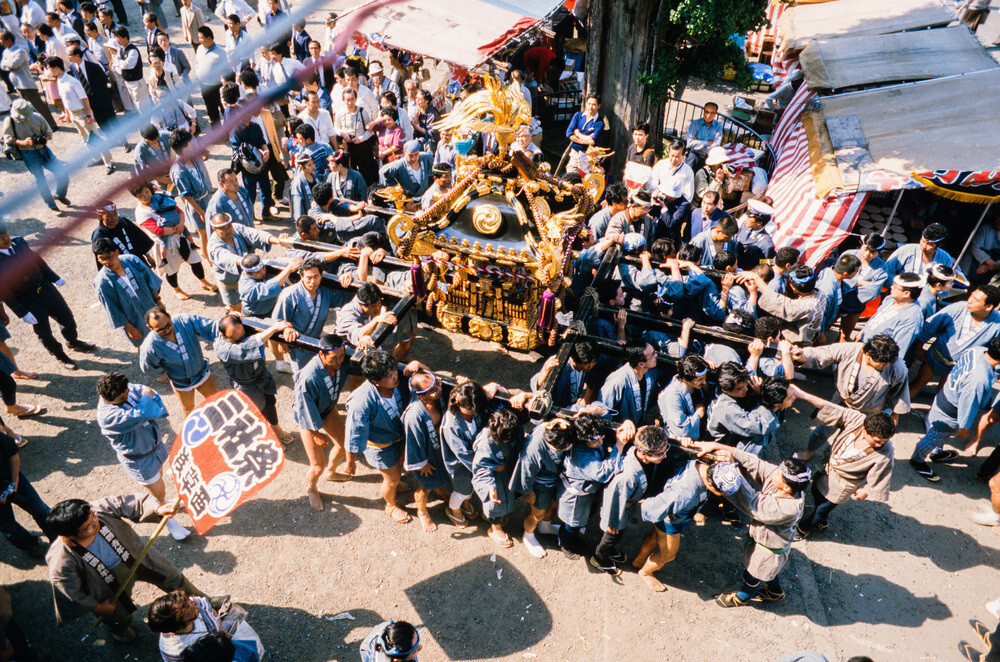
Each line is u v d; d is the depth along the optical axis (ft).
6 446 18.78
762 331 21.71
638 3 34.76
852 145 31.14
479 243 23.31
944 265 24.53
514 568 21.07
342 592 20.25
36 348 28.45
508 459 19.71
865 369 21.59
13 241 17.87
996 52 49.85
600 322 24.58
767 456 24.71
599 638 19.26
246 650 16.29
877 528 22.50
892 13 40.78
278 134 38.24
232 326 20.94
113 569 16.78
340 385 21.74
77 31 44.91
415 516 22.57
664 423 20.92
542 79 45.62
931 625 19.81
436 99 42.47
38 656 17.94
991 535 22.35
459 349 29.09
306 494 23.08
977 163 28.60
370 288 22.50
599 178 23.24
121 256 24.50
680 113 47.85
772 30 50.29
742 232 28.99
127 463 20.17
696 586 20.71
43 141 33.35
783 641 19.27
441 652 18.86
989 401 24.29
